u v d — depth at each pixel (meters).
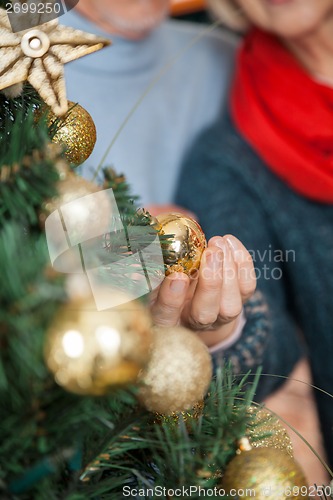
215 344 0.92
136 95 1.95
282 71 1.91
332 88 1.85
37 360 0.56
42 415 0.57
